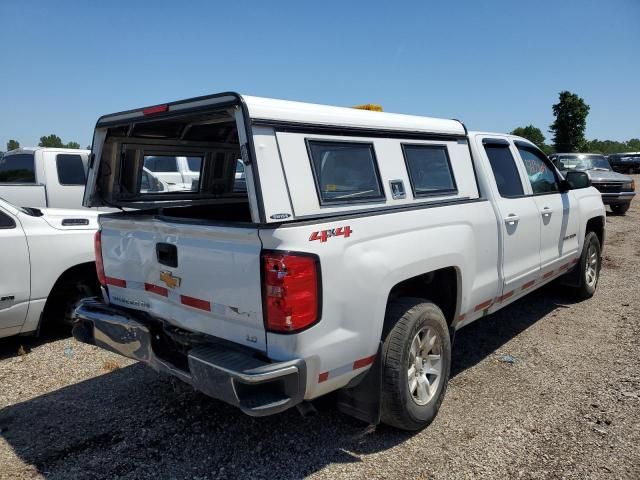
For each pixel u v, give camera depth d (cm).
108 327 374
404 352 334
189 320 327
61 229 529
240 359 283
